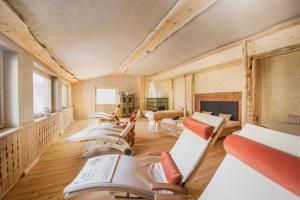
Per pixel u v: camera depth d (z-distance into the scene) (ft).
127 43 11.28
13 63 7.82
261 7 7.81
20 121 8.06
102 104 30.25
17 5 5.01
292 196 2.31
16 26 6.23
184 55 16.63
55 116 14.61
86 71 19.95
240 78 15.83
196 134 5.30
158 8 7.02
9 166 6.92
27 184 7.38
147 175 5.10
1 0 4.63
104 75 28.73
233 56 13.71
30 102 9.20
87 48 10.71
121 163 5.61
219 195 3.38
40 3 5.11
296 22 9.09
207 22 9.17
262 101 13.28
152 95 29.45
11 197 6.45
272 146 2.99
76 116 28.45
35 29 6.78
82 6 5.73
